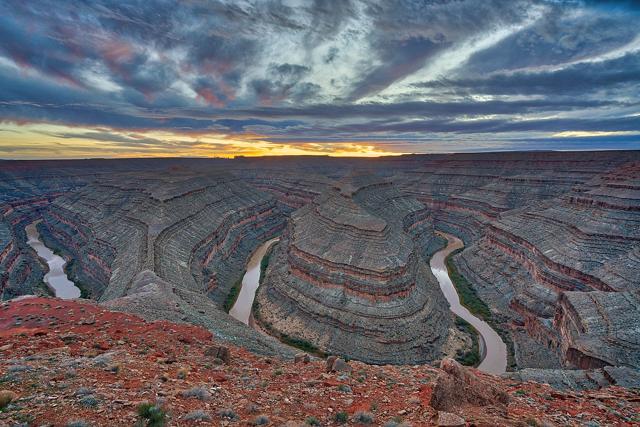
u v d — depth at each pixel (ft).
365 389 65.92
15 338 81.00
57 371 56.44
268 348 151.94
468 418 50.47
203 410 47.78
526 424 50.52
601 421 60.64
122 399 47.16
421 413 53.98
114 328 96.68
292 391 61.41
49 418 41.01
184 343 92.43
